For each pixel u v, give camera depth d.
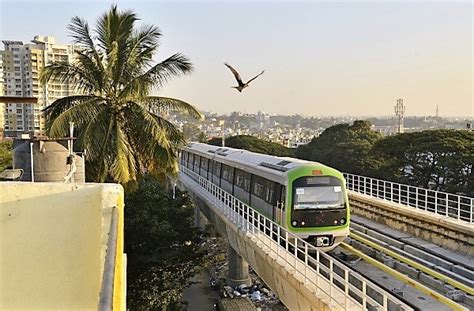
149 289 19.20
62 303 4.18
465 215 27.39
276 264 13.81
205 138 74.38
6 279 4.17
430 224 18.56
